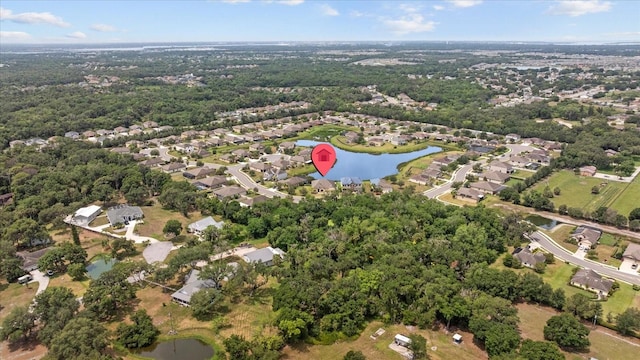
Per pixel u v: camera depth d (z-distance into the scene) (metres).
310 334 114.31
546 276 144.50
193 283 134.62
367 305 121.50
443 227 169.38
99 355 98.69
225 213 192.38
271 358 99.56
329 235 161.50
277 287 138.25
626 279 142.12
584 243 167.00
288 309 114.50
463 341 112.56
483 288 128.88
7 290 136.88
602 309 123.75
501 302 115.06
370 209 188.00
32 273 147.12
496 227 170.12
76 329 103.44
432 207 183.50
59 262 149.62
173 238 173.38
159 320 121.62
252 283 132.62
